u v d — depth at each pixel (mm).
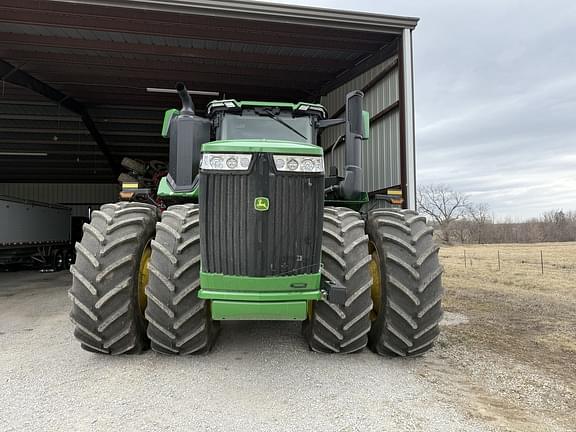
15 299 8461
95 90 12023
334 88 11086
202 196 3398
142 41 9141
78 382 3652
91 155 17297
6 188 21328
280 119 5242
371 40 8508
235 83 11477
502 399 3441
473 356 4539
